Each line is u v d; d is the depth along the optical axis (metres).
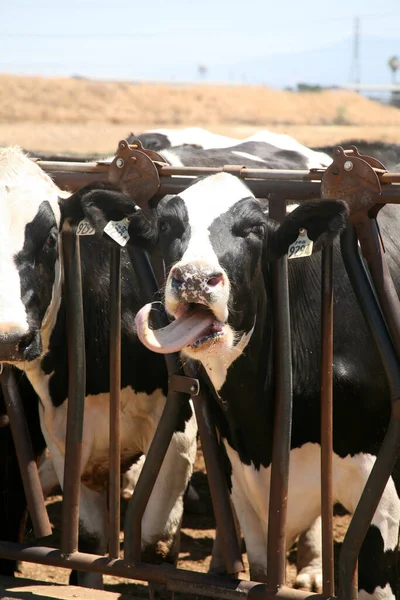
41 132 61.91
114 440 5.15
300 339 5.20
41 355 5.43
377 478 4.44
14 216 5.30
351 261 4.66
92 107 84.62
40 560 5.15
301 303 5.27
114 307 5.15
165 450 4.98
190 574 4.77
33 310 5.29
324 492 4.73
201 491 9.39
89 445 6.35
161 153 8.07
